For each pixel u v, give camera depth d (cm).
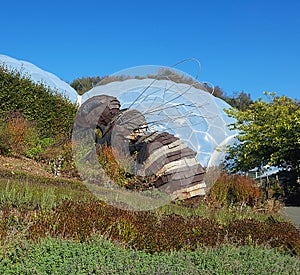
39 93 1809
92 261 429
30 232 562
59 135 1728
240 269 468
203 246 618
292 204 1608
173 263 477
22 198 755
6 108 1647
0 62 1881
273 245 707
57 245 473
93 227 585
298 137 1691
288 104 2119
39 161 1394
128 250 530
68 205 710
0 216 627
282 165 1886
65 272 393
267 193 1448
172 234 654
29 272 391
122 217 666
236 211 1095
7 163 1245
